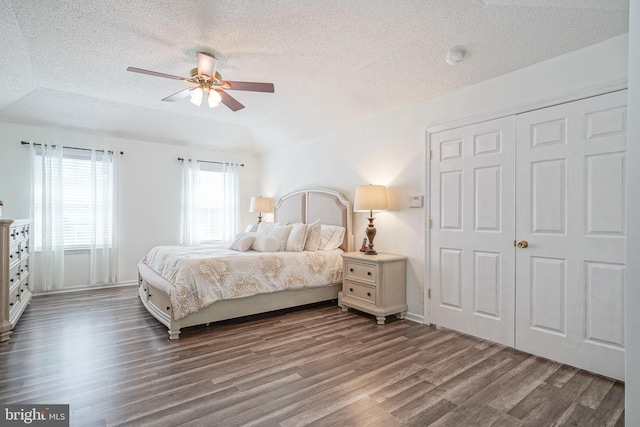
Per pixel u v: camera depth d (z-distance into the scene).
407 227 3.62
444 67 2.99
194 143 5.68
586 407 1.89
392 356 2.57
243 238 4.09
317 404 1.90
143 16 2.39
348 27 2.54
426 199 3.42
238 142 5.91
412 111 3.61
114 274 4.97
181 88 3.84
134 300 4.19
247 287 3.34
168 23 2.47
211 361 2.45
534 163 2.63
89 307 3.86
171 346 2.74
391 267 3.47
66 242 4.66
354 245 4.30
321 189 4.76
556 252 2.50
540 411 1.85
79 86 3.79
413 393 2.02
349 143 4.41
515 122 2.75
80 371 2.27
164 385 2.09
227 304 3.25
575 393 2.04
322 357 2.54
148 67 3.24
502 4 2.27
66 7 2.29
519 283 2.71
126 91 3.95
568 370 2.35
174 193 5.54
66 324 3.27
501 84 2.87
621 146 2.21
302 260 3.83
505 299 2.80
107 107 4.42
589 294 2.34
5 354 2.54
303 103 4.28
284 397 1.97
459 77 3.04
